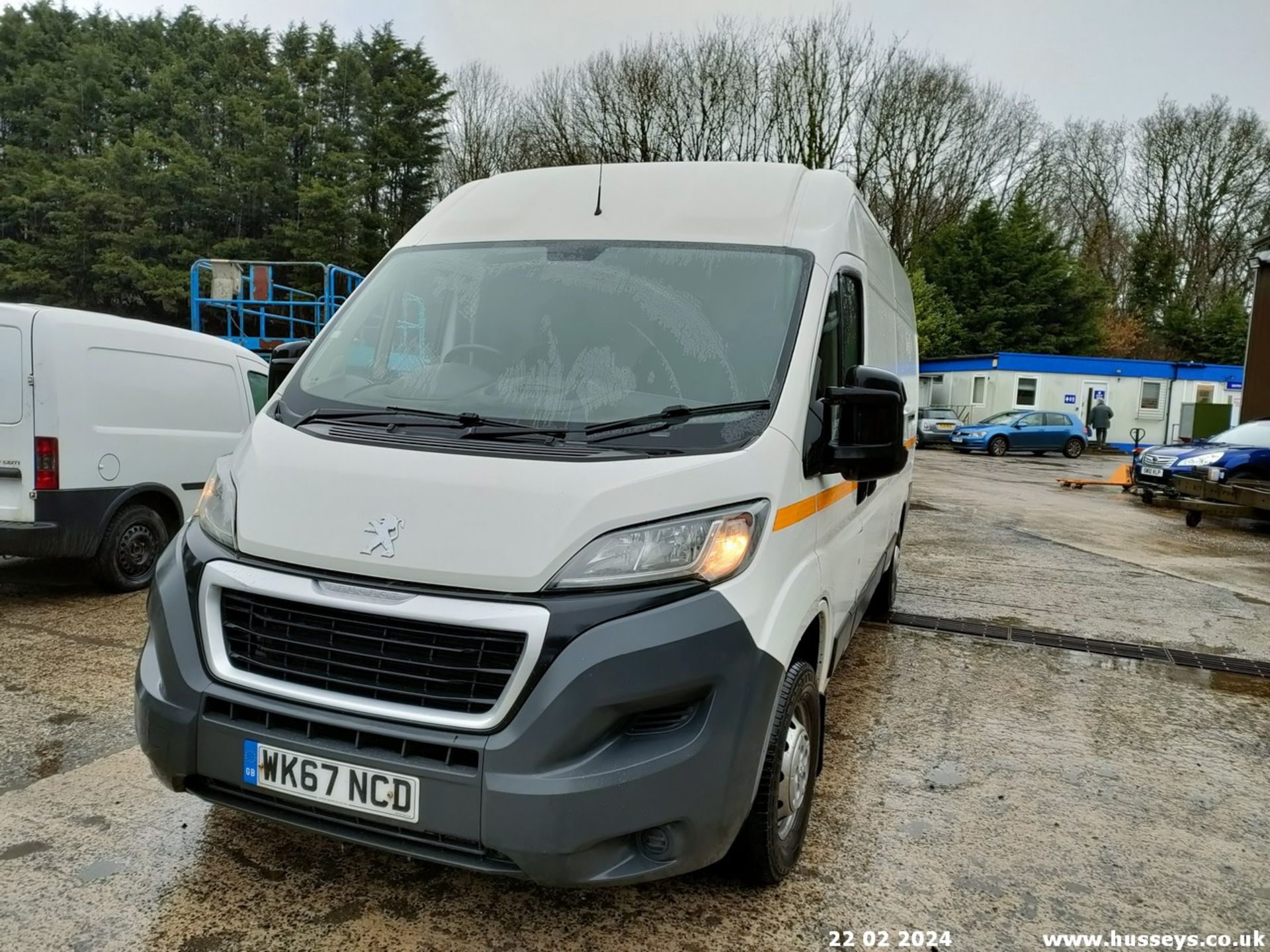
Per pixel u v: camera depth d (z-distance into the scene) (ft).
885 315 14.49
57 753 11.91
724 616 7.48
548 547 7.27
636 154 116.88
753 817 8.67
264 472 8.27
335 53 124.67
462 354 9.57
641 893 9.28
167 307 101.86
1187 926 9.24
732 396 8.71
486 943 8.36
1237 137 151.64
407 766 7.13
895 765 12.92
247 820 10.32
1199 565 30.35
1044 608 22.88
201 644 7.98
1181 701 16.25
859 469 9.08
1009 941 8.83
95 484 18.69
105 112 121.39
